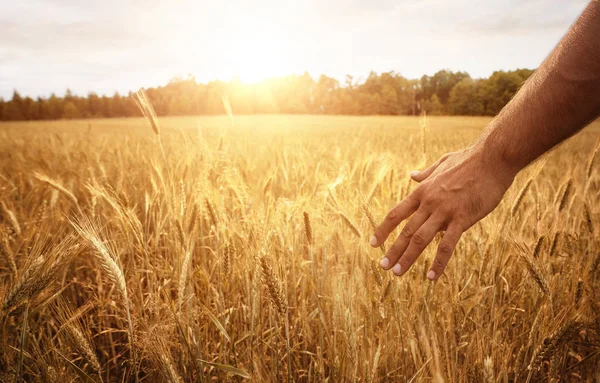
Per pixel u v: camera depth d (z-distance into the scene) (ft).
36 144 36.78
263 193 10.55
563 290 7.61
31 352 7.00
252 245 7.07
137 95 9.23
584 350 7.23
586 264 7.86
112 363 8.32
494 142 3.97
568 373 7.01
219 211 8.63
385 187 9.91
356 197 9.14
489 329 6.91
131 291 8.00
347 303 6.72
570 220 10.63
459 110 203.31
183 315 6.76
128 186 15.11
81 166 19.86
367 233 8.31
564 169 19.84
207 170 10.19
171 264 9.75
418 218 4.27
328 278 8.01
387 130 71.67
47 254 5.29
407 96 225.97
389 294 7.09
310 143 34.58
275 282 5.31
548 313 7.06
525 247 6.33
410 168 12.17
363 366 5.99
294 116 200.54
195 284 8.38
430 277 4.23
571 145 35.68
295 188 13.88
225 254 7.67
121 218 8.54
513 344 6.88
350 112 242.78
